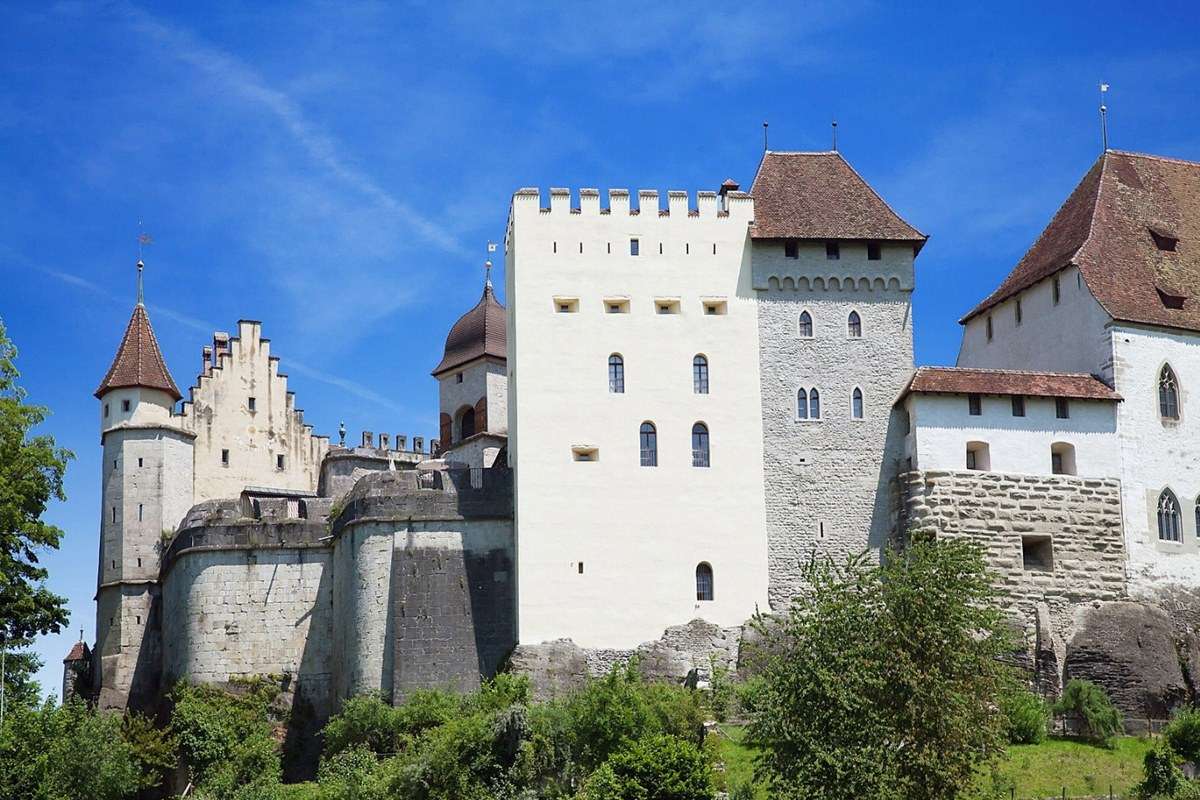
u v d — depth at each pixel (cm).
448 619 7988
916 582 5700
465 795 6775
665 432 8225
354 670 8038
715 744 6812
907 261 8556
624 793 6222
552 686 7831
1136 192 9125
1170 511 8412
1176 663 8044
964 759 5469
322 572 8581
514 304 8319
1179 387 8550
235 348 10300
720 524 8169
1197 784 6475
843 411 8369
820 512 8250
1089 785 6625
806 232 8500
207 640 8494
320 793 7056
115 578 9475
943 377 8306
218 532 8612
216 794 7450
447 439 10700
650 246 8412
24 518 7875
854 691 5475
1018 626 8044
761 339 8400
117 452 9662
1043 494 8238
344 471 10181
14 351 8275
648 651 7950
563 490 8094
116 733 7662
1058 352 8800
